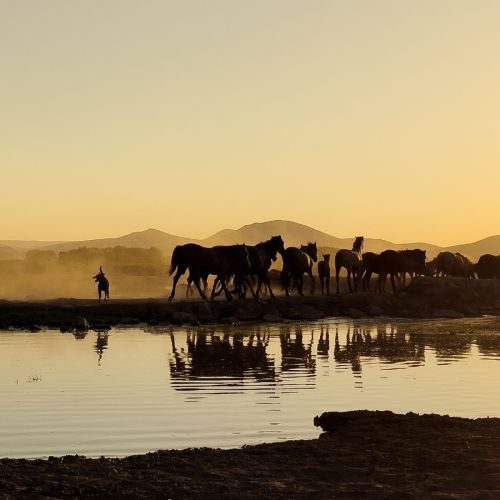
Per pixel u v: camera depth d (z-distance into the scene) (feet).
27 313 159.12
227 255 176.04
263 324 159.02
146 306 165.48
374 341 125.70
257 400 70.38
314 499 37.63
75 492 38.68
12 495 38.14
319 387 77.97
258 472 41.75
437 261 242.37
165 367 93.04
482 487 38.86
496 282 209.56
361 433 49.03
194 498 37.93
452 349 114.01
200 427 58.95
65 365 94.89
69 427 59.16
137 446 53.42
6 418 62.23
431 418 51.96
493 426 49.96
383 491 38.45
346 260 202.49
